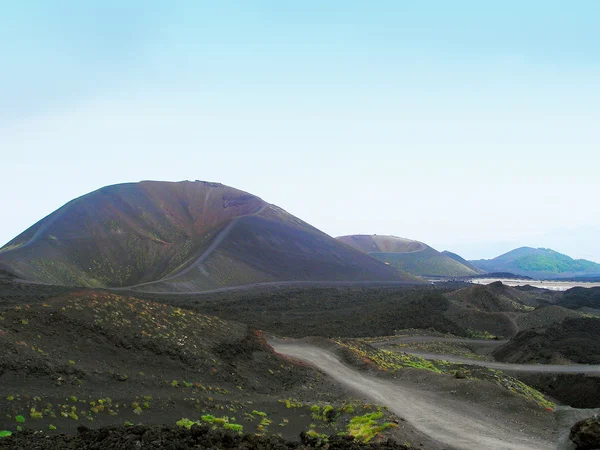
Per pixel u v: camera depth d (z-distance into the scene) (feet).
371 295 480.64
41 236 612.29
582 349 211.41
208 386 97.04
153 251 649.20
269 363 124.88
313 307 393.29
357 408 93.61
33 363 79.46
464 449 73.92
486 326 305.53
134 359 97.04
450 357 210.59
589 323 244.42
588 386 159.33
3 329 87.61
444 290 513.86
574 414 91.97
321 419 89.81
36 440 57.00
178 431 62.44
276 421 85.40
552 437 81.25
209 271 579.07
